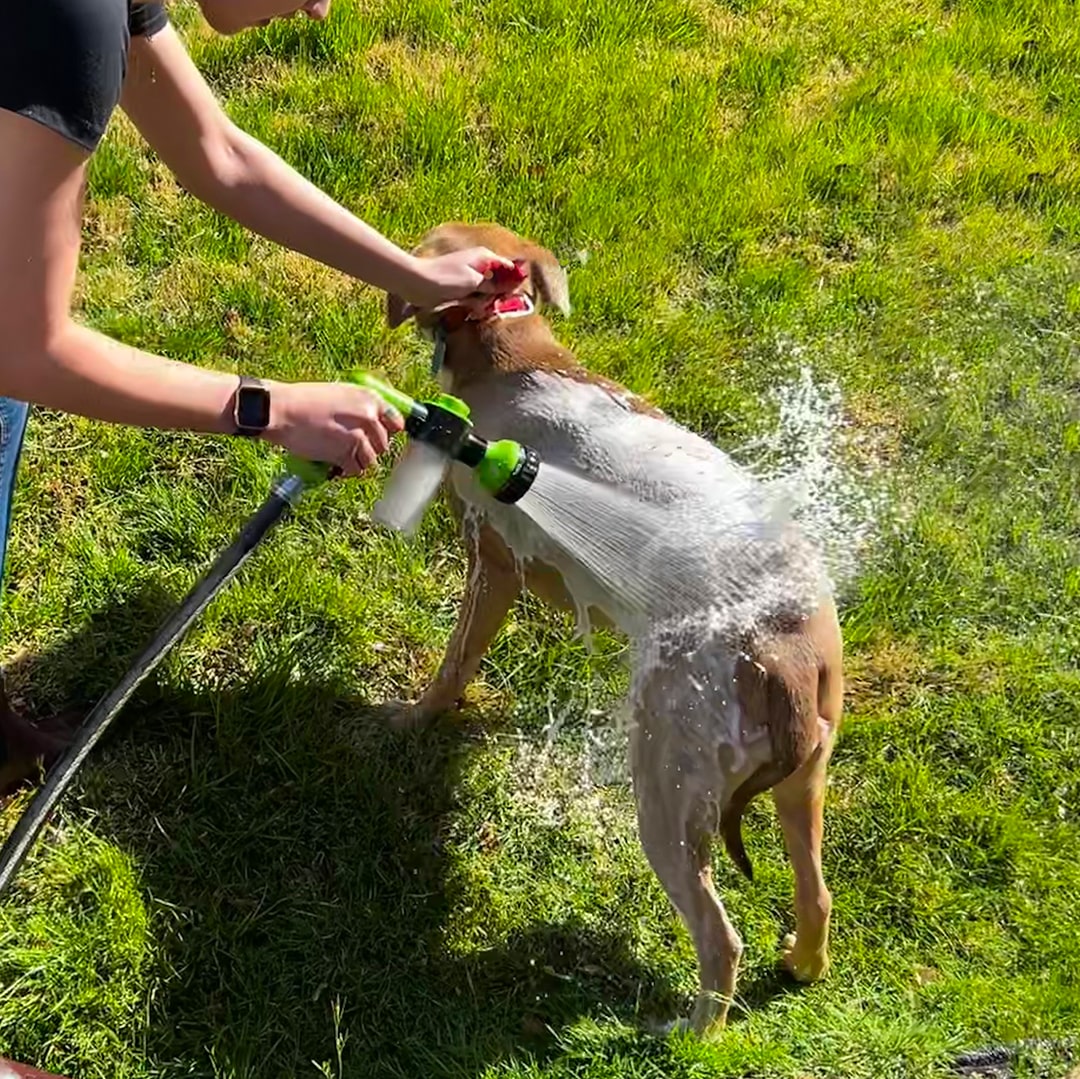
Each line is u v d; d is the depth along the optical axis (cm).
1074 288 452
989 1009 277
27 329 173
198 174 255
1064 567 369
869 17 569
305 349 389
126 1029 254
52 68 155
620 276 425
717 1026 265
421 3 514
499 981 276
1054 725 334
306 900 281
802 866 264
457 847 296
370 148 455
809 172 479
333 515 350
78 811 284
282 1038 259
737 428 392
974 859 306
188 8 489
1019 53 557
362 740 310
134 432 356
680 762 241
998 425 404
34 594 321
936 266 457
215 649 318
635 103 494
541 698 326
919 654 346
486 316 278
